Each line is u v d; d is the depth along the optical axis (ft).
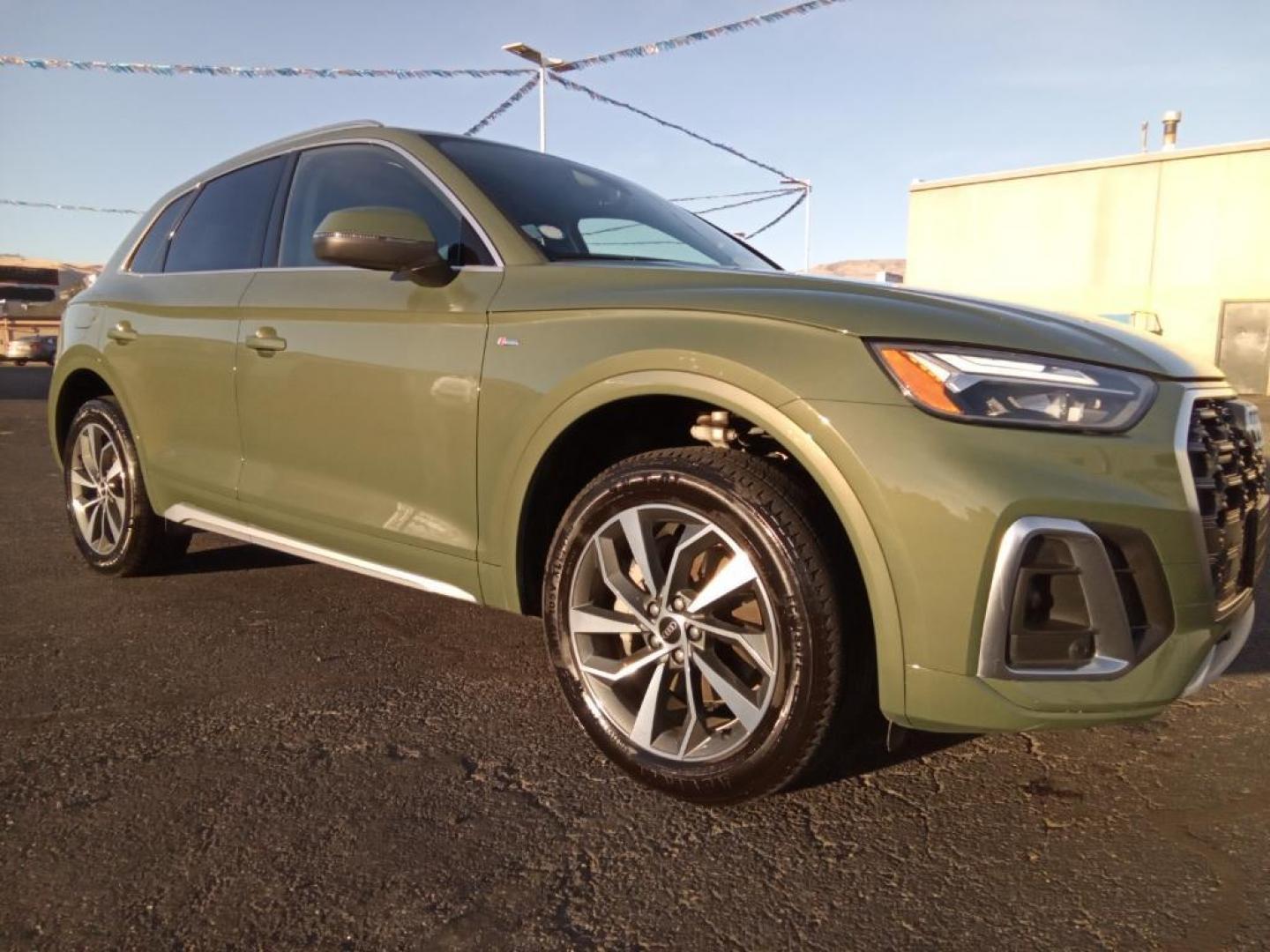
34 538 16.08
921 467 6.02
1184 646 6.27
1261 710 8.98
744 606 7.14
